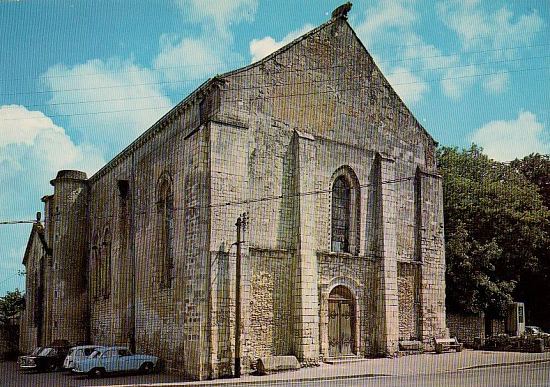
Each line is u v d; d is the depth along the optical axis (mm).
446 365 28359
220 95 28406
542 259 46000
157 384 24719
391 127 35156
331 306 30922
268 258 28891
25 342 55500
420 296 34562
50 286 47531
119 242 38625
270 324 28422
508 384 21047
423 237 35219
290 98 30922
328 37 33062
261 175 29281
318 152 31500
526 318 49625
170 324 30453
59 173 47531
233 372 26500
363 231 32625
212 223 27141
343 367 28156
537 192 50719
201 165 27922
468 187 45906
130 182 38500
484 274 41875
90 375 29375
